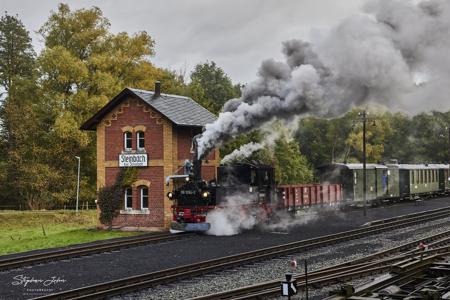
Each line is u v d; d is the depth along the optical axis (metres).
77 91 39.12
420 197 46.53
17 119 41.78
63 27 40.25
